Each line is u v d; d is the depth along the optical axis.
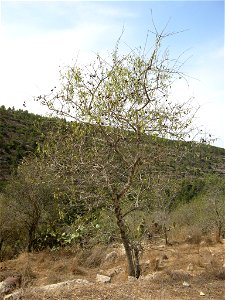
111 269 12.11
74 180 7.82
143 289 7.44
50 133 7.76
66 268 13.30
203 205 19.03
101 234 9.09
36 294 7.17
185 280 8.28
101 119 7.30
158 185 8.36
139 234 9.07
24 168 15.82
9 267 14.08
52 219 17.17
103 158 7.68
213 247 14.95
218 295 7.32
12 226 18.31
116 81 7.28
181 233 18.12
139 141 7.50
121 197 8.04
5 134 32.28
